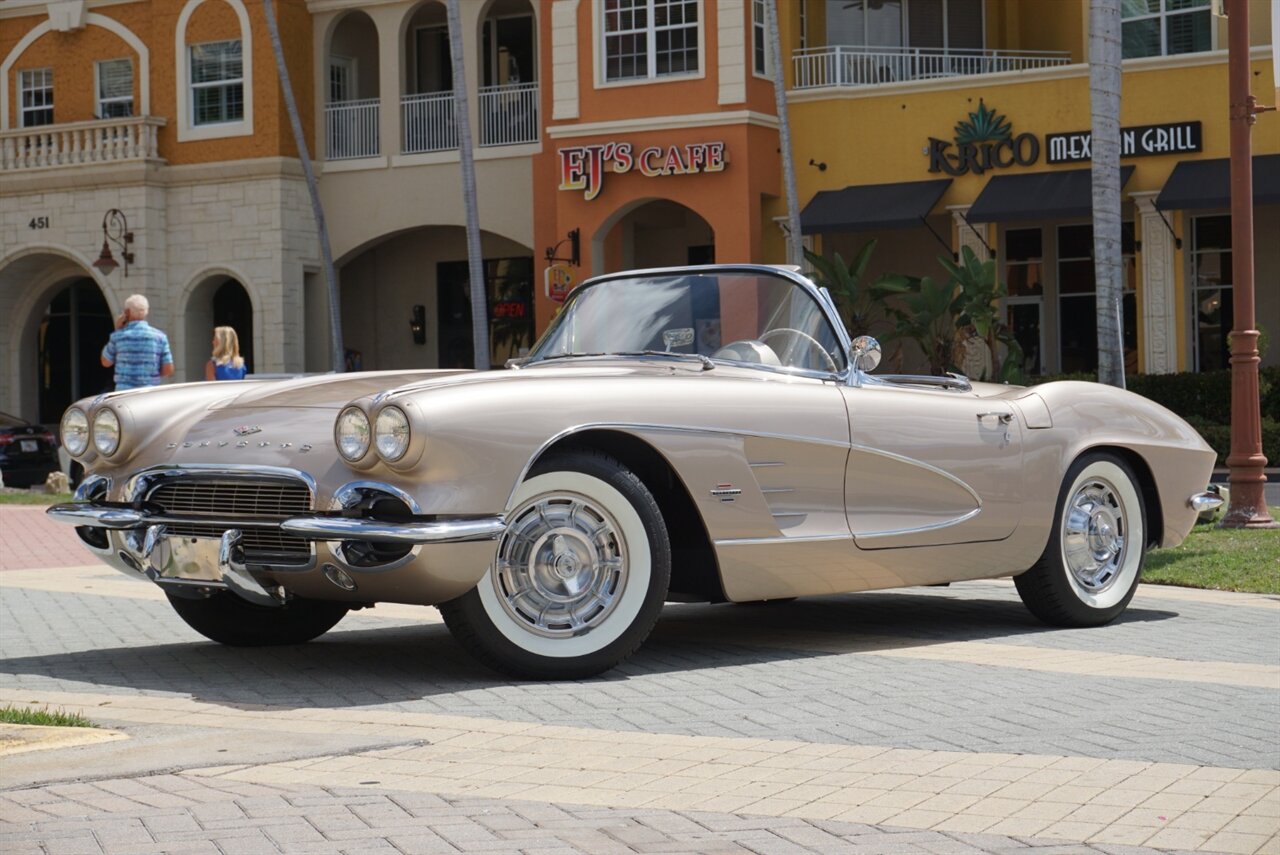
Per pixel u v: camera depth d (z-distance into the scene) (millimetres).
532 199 29906
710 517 6555
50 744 5027
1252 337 12570
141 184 31438
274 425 6344
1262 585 9555
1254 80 24250
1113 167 15242
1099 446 8078
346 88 32750
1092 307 27516
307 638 7547
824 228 26172
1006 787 4566
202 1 31578
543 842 3971
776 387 6844
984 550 7520
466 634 6227
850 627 8070
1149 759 4953
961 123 26031
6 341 34344
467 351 33031
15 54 33500
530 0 31969
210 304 32219
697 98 27016
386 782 4613
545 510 6270
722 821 4195
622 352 7316
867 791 4523
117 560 6684
